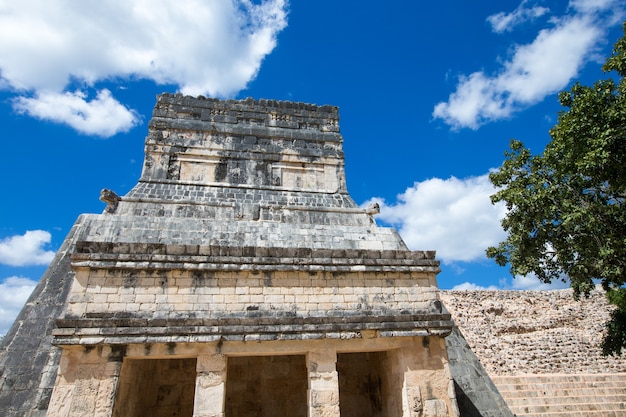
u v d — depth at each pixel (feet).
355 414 42.91
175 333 30.27
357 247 49.29
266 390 43.80
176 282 32.81
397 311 35.58
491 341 89.04
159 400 42.45
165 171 55.31
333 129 64.34
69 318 29.99
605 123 40.32
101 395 28.71
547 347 87.61
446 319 35.58
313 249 36.06
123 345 30.19
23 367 35.17
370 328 33.40
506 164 50.83
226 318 31.42
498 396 42.45
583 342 88.99
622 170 40.32
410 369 33.91
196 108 60.23
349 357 45.27
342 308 34.65
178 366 44.29
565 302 104.06
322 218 55.42
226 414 42.04
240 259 34.01
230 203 53.67
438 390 33.60
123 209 49.80
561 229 46.26
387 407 38.27
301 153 60.85
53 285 41.22
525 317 99.66
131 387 35.73
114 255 32.40
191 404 42.96
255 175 57.88
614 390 69.26
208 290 33.04
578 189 45.62
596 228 42.70
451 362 43.80
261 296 33.68
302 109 64.75
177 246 33.65
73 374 29.09
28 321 38.29
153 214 50.19
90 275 31.89
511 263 51.06
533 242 48.55
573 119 42.57
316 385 31.68
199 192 54.34
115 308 31.07
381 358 40.78
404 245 51.75
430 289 37.32
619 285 44.47
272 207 54.54
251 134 60.29
